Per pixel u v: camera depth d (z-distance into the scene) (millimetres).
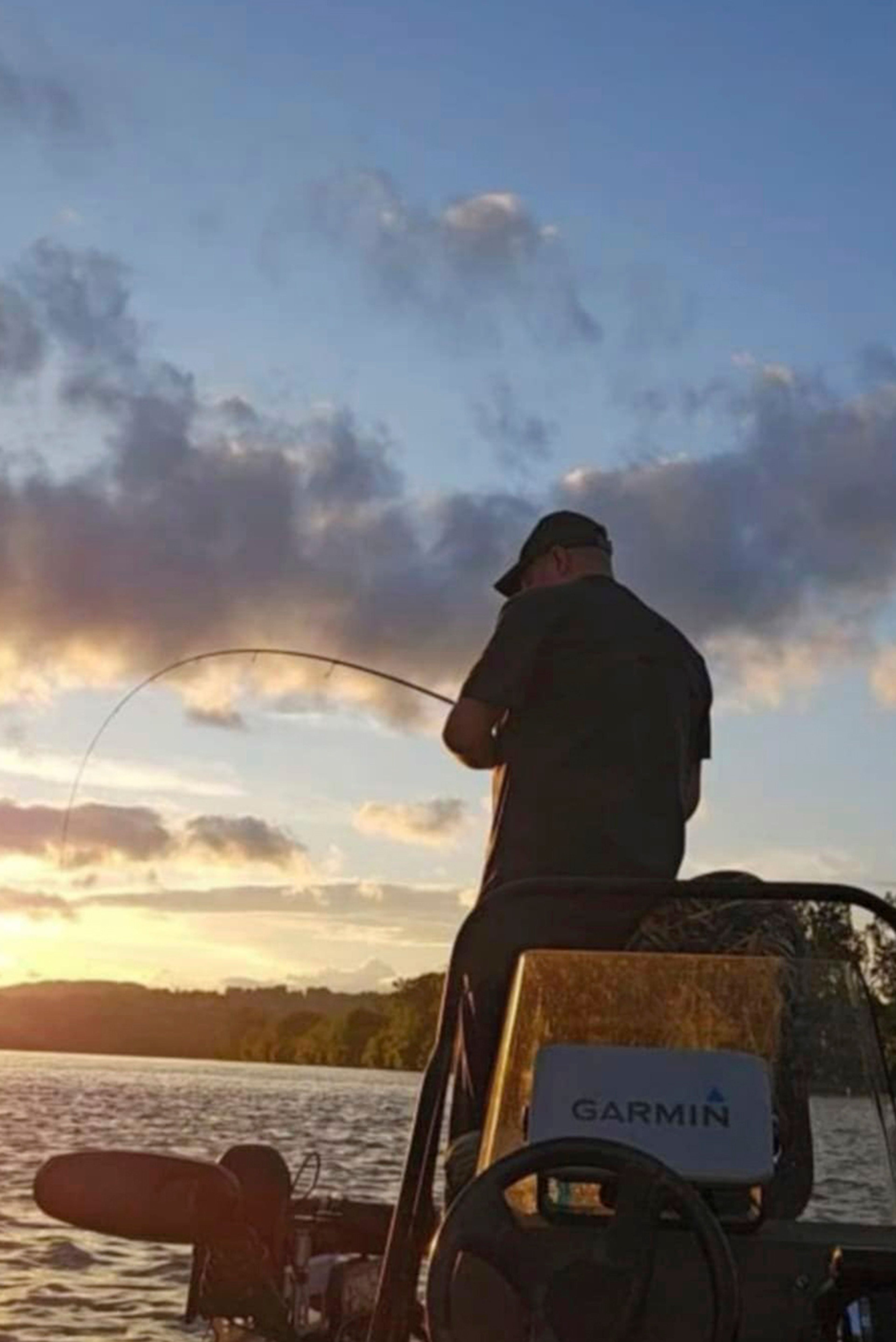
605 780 3453
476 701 3500
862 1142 2611
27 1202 13680
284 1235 2895
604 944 3041
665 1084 2404
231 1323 2725
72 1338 7719
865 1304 2205
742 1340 2348
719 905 2936
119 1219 2658
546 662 3537
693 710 3682
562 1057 2430
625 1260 2170
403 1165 2588
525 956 2730
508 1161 2221
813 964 2688
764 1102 2385
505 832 3498
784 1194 2609
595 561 3822
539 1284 2180
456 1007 2615
